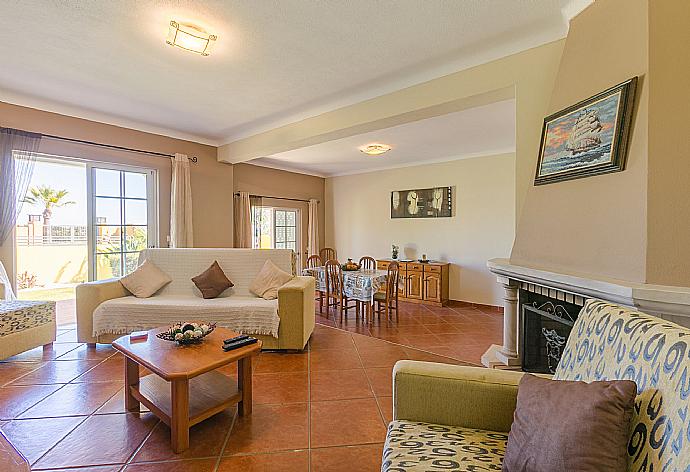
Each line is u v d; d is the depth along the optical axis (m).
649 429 0.83
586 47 2.01
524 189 2.44
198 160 5.02
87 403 2.30
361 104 3.42
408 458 1.12
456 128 4.35
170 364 1.91
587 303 1.38
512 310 2.77
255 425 2.08
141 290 3.66
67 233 7.47
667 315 1.42
